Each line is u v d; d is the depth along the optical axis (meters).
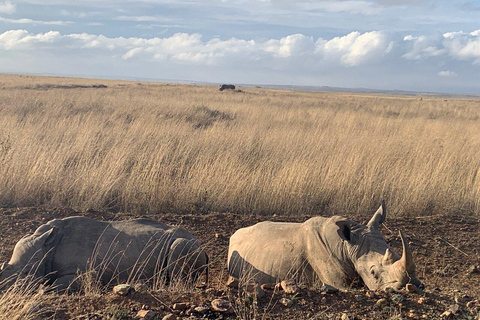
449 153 13.14
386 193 10.49
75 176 10.17
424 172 11.08
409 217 9.52
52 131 14.39
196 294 5.07
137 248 6.15
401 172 11.26
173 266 6.07
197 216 9.08
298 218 9.34
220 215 9.18
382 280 5.22
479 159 13.06
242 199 9.87
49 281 5.82
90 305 4.71
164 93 40.88
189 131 16.12
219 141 13.96
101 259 6.00
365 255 5.55
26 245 5.79
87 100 24.92
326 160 11.85
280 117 23.02
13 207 9.16
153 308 4.65
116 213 9.13
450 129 19.78
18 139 12.25
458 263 7.48
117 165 10.50
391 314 4.63
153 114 20.00
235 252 6.57
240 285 5.29
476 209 10.06
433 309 4.76
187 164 12.02
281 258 6.07
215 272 6.93
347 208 10.02
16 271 5.56
